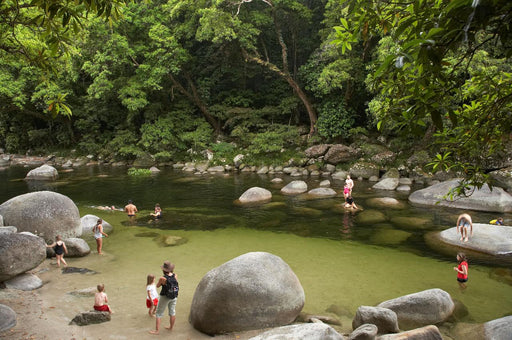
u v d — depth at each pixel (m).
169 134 29.22
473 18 1.90
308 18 27.38
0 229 9.81
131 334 6.25
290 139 28.06
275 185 21.22
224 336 6.16
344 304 7.45
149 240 11.88
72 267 9.52
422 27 2.29
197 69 31.80
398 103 2.95
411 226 13.02
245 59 27.12
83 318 6.54
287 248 10.98
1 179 24.61
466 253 10.40
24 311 6.93
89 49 26.47
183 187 21.33
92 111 32.72
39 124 38.41
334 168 24.58
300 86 30.14
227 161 27.83
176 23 28.20
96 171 28.03
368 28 3.08
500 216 14.15
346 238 11.86
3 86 26.19
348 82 24.78
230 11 24.58
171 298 6.34
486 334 5.95
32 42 8.49
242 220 14.23
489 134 3.67
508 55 2.21
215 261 9.95
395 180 20.16
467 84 3.67
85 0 3.59
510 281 8.48
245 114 29.88
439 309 6.69
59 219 11.42
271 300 6.39
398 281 8.58
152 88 28.73
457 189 4.19
